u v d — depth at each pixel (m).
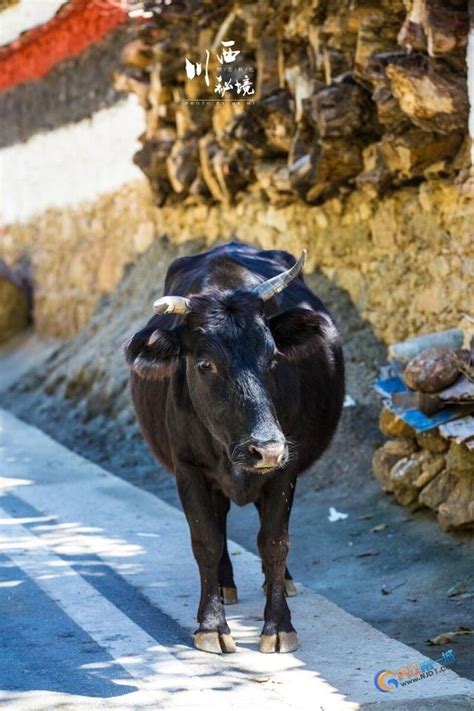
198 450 6.55
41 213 21.53
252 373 5.93
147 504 10.34
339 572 8.05
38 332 21.77
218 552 6.62
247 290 6.26
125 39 16.97
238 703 5.68
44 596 7.54
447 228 9.70
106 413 14.26
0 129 23.61
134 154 15.64
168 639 6.70
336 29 10.25
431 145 9.26
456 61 8.90
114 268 18.06
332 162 10.64
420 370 8.33
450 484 8.40
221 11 12.72
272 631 6.50
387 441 9.74
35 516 9.88
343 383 7.97
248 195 13.61
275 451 5.71
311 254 12.38
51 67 20.42
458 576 7.47
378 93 9.47
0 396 17.61
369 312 11.36
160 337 6.16
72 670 6.16
